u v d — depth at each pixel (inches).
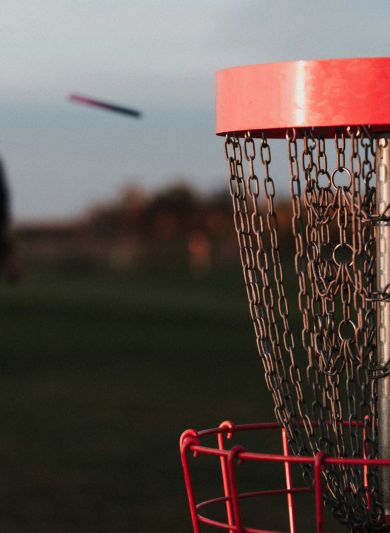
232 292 2212.1
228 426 108.4
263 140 96.3
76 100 105.9
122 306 1727.4
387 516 99.5
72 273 3351.4
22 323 1438.2
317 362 96.4
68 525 368.2
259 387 803.4
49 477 462.3
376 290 98.7
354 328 94.5
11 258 219.9
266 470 469.7
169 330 1341.0
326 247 96.0
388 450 97.8
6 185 215.9
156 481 450.9
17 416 666.8
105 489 433.4
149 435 584.4
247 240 100.4
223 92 99.7
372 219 94.5
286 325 95.4
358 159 93.3
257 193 96.5
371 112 91.4
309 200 95.3
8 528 359.9
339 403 96.3
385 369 96.8
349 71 91.7
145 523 369.1
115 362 1006.4
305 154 94.8
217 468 477.7
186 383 838.5
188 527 366.6
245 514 382.6
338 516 100.0
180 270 3496.6
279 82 94.3
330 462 88.3
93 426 621.0
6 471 477.1
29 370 945.5
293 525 109.1
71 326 1402.6
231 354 1061.1
